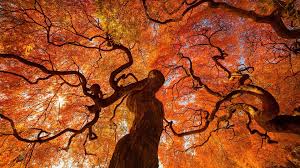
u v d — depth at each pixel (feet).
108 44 37.22
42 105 60.54
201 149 73.61
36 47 56.75
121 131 64.13
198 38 70.85
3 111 56.95
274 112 33.96
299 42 45.32
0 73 57.00
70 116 63.82
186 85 72.28
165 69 72.23
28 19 52.47
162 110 31.32
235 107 40.47
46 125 60.75
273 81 68.39
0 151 54.54
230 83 64.08
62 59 61.36
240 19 70.85
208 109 71.82
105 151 64.59
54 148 61.31
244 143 71.10
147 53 68.33
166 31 66.49
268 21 34.17
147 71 69.10
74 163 63.57
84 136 63.41
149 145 27.68
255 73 68.90
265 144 67.87
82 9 56.13
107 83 65.36
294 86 67.00
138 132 28.19
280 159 64.59
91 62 64.28
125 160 26.43
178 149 73.97
